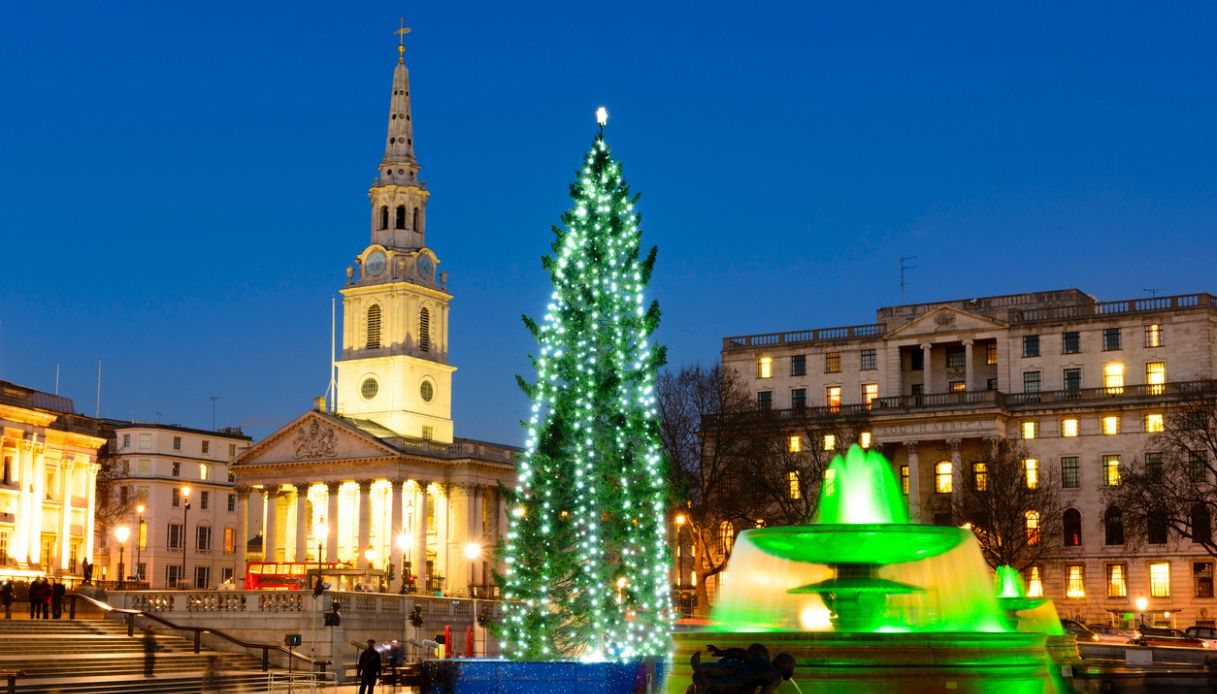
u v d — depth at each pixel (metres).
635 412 47.44
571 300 47.75
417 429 163.50
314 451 153.12
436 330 168.50
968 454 125.75
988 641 34.81
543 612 46.56
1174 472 112.19
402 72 170.88
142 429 166.12
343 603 74.38
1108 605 119.88
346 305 166.50
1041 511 114.69
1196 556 117.62
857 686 34.41
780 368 134.88
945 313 129.38
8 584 69.50
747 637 35.72
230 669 64.94
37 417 126.94
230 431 178.38
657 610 46.78
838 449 123.31
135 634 68.00
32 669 56.06
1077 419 123.31
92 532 136.25
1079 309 127.06
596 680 39.72
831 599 39.34
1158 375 122.69
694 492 105.44
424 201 169.62
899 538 38.12
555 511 46.78
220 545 171.38
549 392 47.56
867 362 132.00
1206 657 63.06
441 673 40.06
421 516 150.75
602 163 48.66
